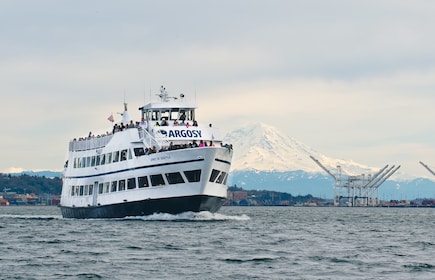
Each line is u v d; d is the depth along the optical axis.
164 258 84.88
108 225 128.75
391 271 77.00
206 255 87.62
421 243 108.12
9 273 74.75
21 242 103.88
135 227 122.38
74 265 79.69
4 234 117.88
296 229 136.00
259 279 71.50
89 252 90.56
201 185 128.50
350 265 81.00
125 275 73.38
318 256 87.81
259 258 84.75
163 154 130.00
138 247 95.06
